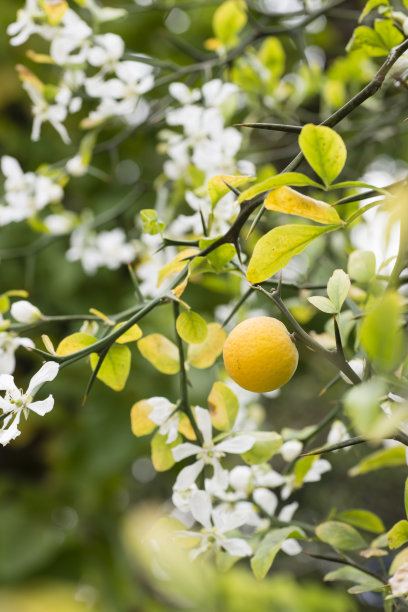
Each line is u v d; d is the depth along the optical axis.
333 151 0.71
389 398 0.72
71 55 1.04
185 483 0.81
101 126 1.06
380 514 2.11
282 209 0.72
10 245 1.64
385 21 0.85
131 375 1.53
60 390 1.64
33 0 0.99
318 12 1.07
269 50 1.20
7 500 2.04
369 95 0.73
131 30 1.59
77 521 1.98
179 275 0.80
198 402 1.42
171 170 1.06
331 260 1.24
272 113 1.27
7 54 1.64
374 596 1.71
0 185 1.57
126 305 1.54
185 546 0.81
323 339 0.91
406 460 0.87
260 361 0.71
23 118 1.83
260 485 0.89
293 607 0.78
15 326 0.86
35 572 1.80
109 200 1.65
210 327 0.85
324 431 2.00
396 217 0.75
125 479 1.98
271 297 0.73
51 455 1.79
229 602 0.69
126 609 1.36
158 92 1.50
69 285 1.62
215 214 0.91
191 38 1.64
